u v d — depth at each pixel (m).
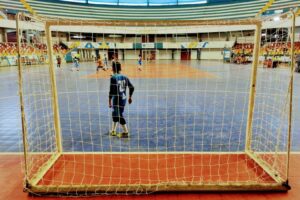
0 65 24.80
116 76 4.84
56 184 3.14
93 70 23.12
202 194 3.02
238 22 3.60
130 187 3.02
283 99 8.58
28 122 6.19
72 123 6.10
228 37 32.75
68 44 32.28
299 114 6.90
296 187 3.14
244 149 4.41
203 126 5.80
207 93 10.28
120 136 5.11
